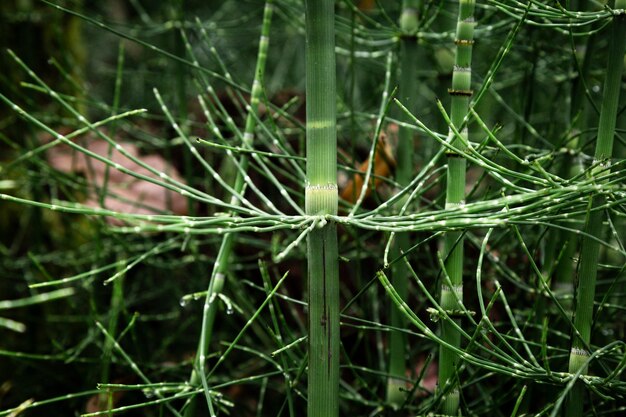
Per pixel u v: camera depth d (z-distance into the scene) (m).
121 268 0.64
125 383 0.62
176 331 0.68
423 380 0.60
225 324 0.66
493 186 0.64
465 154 0.44
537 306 0.54
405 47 0.54
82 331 0.68
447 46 0.59
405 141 0.54
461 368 0.48
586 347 0.46
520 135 0.62
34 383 0.64
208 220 0.45
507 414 0.57
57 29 0.67
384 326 0.50
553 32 0.61
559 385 0.46
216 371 0.65
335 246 0.45
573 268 0.56
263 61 0.53
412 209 0.55
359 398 0.54
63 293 0.62
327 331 0.45
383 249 0.59
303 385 0.59
